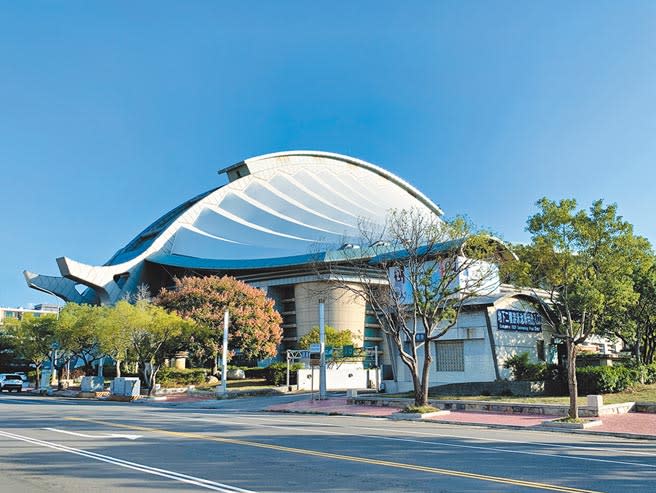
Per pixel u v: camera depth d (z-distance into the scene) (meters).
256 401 38.34
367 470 11.74
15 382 60.22
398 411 27.14
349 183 112.06
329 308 71.81
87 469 11.70
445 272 29.41
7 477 10.88
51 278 96.88
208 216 96.75
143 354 47.56
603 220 24.00
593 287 25.17
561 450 15.20
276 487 10.00
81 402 40.16
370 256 45.91
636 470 12.04
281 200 99.50
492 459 13.42
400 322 29.22
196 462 12.65
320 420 24.98
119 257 99.31
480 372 32.50
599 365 33.59
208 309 51.66
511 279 28.38
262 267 78.25
